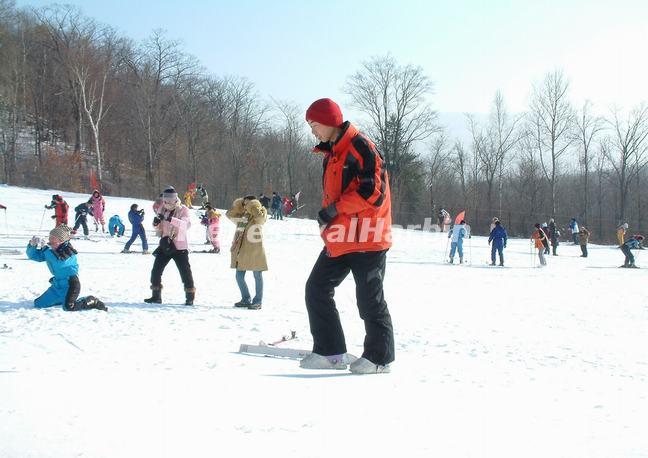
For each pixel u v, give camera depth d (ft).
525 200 225.56
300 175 229.66
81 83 177.88
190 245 83.25
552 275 66.03
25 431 8.38
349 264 14.19
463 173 230.89
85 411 9.43
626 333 27.48
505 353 20.40
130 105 208.54
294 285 43.70
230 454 7.77
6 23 197.16
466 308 35.60
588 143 204.03
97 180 172.04
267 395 10.95
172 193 30.35
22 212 100.53
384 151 197.98
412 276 58.44
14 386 10.92
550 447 8.52
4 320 22.90
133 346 17.42
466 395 11.98
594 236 194.90
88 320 23.48
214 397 10.63
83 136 215.72
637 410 11.31
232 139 219.20
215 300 33.53
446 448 8.32
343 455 7.91
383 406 10.55
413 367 15.72
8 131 194.49
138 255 64.44
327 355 14.51
